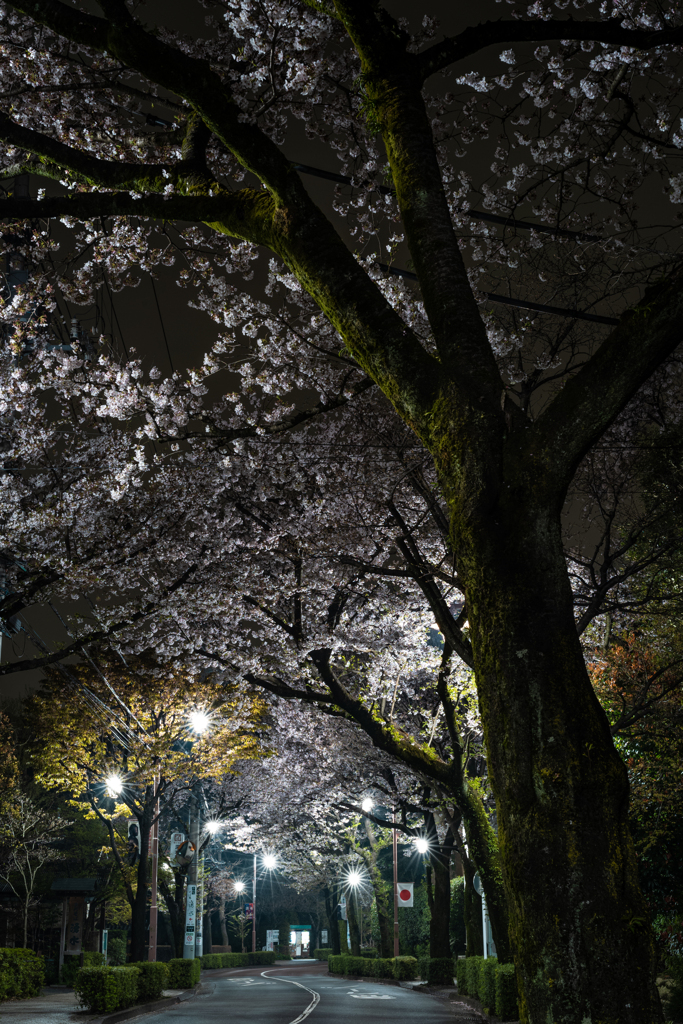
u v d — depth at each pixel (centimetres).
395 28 618
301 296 1288
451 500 468
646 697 1359
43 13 623
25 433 1551
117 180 673
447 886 2772
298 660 1939
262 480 1614
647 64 926
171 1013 1992
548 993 358
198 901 3953
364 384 1077
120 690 2458
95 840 3825
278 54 856
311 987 3225
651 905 1388
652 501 1278
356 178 1068
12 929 3519
